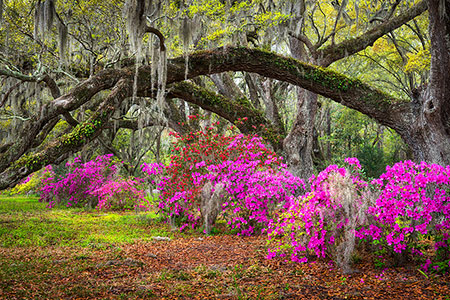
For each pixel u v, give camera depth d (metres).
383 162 20.89
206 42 14.27
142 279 4.98
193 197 9.64
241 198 8.80
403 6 17.64
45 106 9.38
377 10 17.38
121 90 10.48
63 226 10.41
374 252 5.62
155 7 11.59
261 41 17.72
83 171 16.80
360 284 4.49
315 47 15.34
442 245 4.97
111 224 10.95
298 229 5.68
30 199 21.42
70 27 13.24
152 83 10.04
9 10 12.20
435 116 10.30
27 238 8.39
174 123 16.98
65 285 4.65
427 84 10.93
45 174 18.11
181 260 6.20
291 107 28.34
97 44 13.95
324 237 5.48
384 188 5.31
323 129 29.27
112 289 4.51
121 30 12.65
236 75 23.73
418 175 5.01
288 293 4.20
